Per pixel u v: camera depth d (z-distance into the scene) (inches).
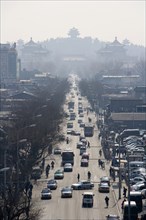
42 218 6555.1
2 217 5103.3
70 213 6840.6
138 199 6761.8
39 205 7111.2
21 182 7229.3
